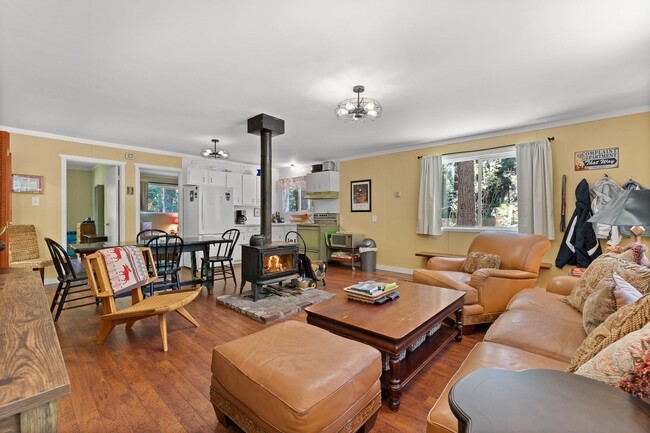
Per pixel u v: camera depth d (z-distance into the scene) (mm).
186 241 3850
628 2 1782
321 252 6152
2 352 815
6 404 595
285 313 3174
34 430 646
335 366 1344
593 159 3750
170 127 4266
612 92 3082
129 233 5344
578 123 3863
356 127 4277
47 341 891
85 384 1919
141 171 5984
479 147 4695
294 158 6605
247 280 3697
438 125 4188
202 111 3617
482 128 4320
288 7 1833
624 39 2156
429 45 2242
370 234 6008
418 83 2877
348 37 2145
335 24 1999
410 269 5445
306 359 1387
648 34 2094
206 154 5000
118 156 5250
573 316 1898
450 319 2799
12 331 960
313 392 1183
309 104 3408
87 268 2416
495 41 2188
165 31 2068
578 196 3779
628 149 3537
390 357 1721
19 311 1154
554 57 2408
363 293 2330
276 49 2299
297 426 1121
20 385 657
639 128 3479
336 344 1543
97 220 7016
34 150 4395
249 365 1359
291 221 7645
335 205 6602
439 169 5004
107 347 2438
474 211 4867
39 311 1157
